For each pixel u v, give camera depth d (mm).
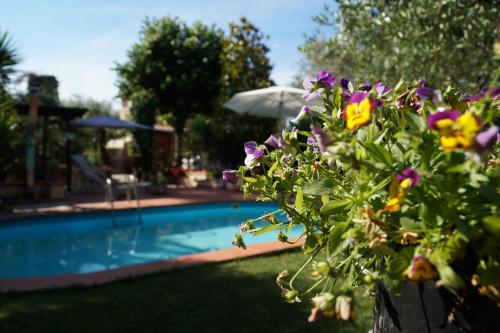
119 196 11250
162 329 2875
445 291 689
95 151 18250
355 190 782
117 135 20891
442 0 3811
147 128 14578
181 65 18719
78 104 27625
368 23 4836
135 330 2857
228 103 12344
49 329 2854
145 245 7711
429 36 4230
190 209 10227
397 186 625
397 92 930
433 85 4656
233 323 2943
